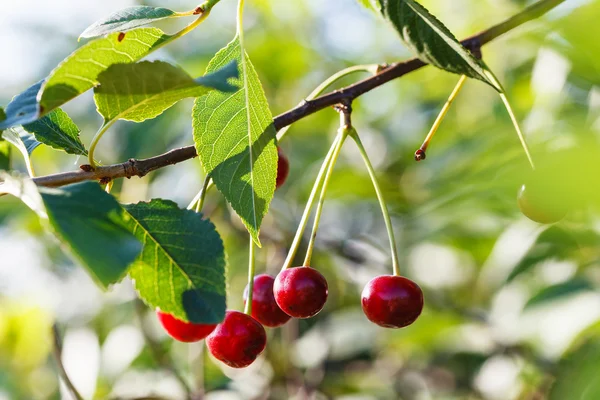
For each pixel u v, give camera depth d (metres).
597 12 0.56
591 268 0.70
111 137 0.93
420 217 0.80
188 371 0.87
